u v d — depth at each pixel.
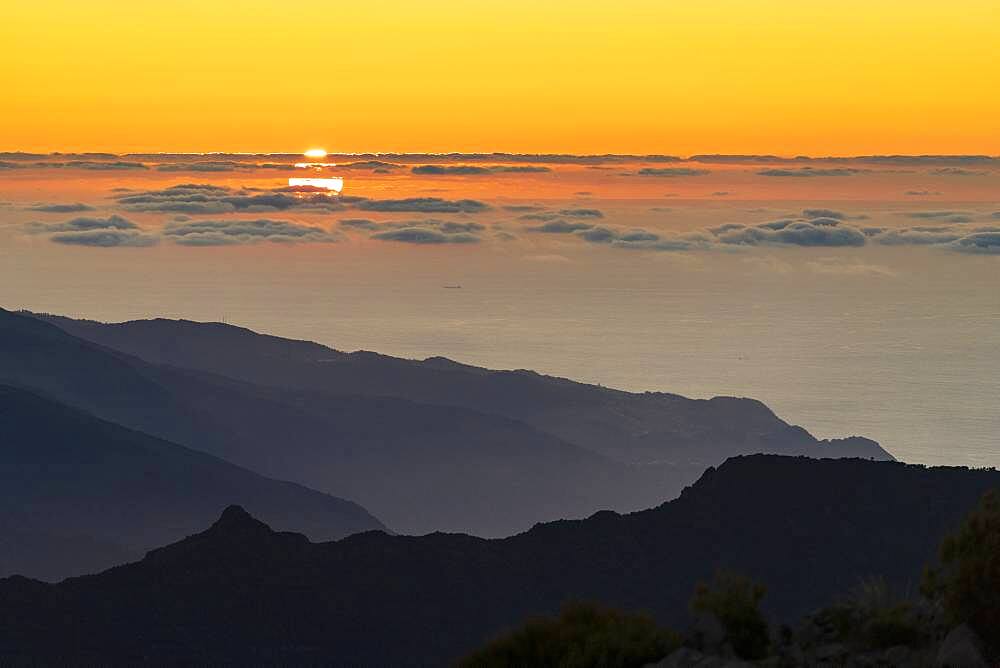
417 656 110.00
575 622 27.50
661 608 110.12
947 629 23.55
